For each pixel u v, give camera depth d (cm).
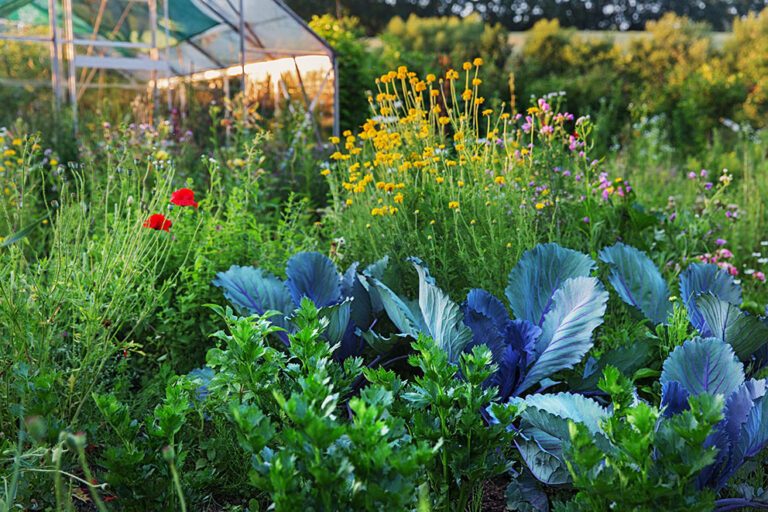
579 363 369
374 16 3334
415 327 354
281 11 1079
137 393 364
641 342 338
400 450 221
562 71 2233
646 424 226
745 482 291
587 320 338
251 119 902
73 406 321
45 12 1082
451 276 418
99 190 498
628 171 898
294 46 1120
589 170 516
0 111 1034
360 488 215
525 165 470
